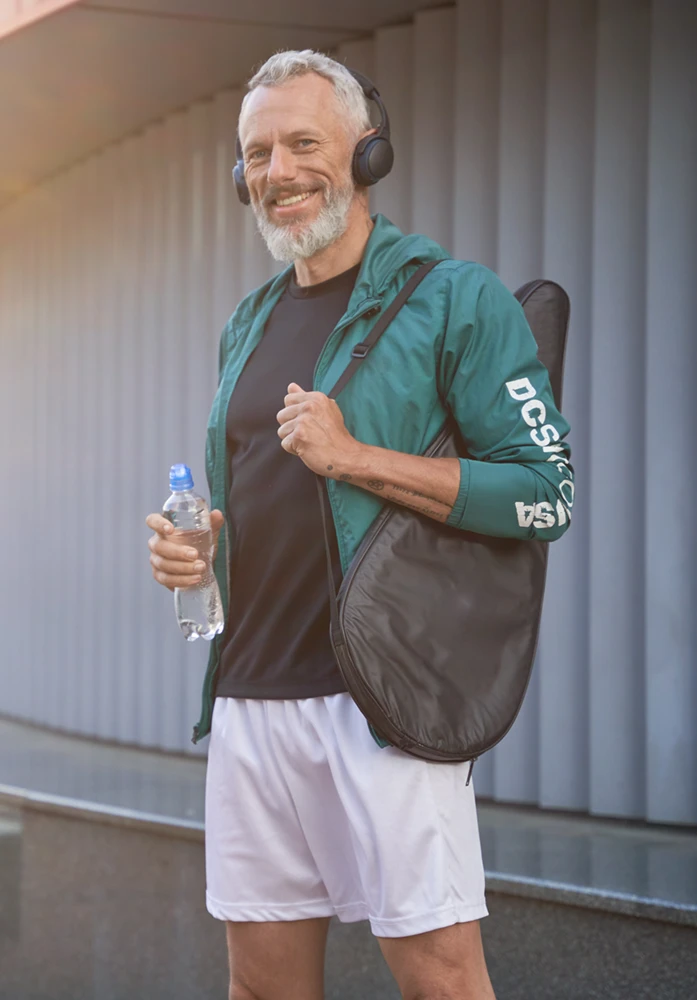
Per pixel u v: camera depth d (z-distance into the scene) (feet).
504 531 4.65
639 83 10.02
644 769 10.03
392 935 4.57
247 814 5.16
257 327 5.47
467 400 4.78
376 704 4.44
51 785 11.43
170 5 11.07
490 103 11.02
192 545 5.15
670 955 7.11
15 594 17.70
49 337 16.88
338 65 5.17
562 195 10.44
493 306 4.81
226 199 13.60
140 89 13.48
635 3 10.02
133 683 15.01
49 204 16.84
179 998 9.30
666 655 9.78
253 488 5.21
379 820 4.57
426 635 4.60
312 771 4.96
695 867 8.14
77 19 11.44
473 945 4.63
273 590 5.13
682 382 9.71
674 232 9.73
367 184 5.25
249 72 12.95
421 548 4.71
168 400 14.40
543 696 10.56
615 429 10.15
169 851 9.50
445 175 11.39
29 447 17.39
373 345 4.89
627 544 10.12
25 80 13.19
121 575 15.23
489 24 11.00
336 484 4.76
